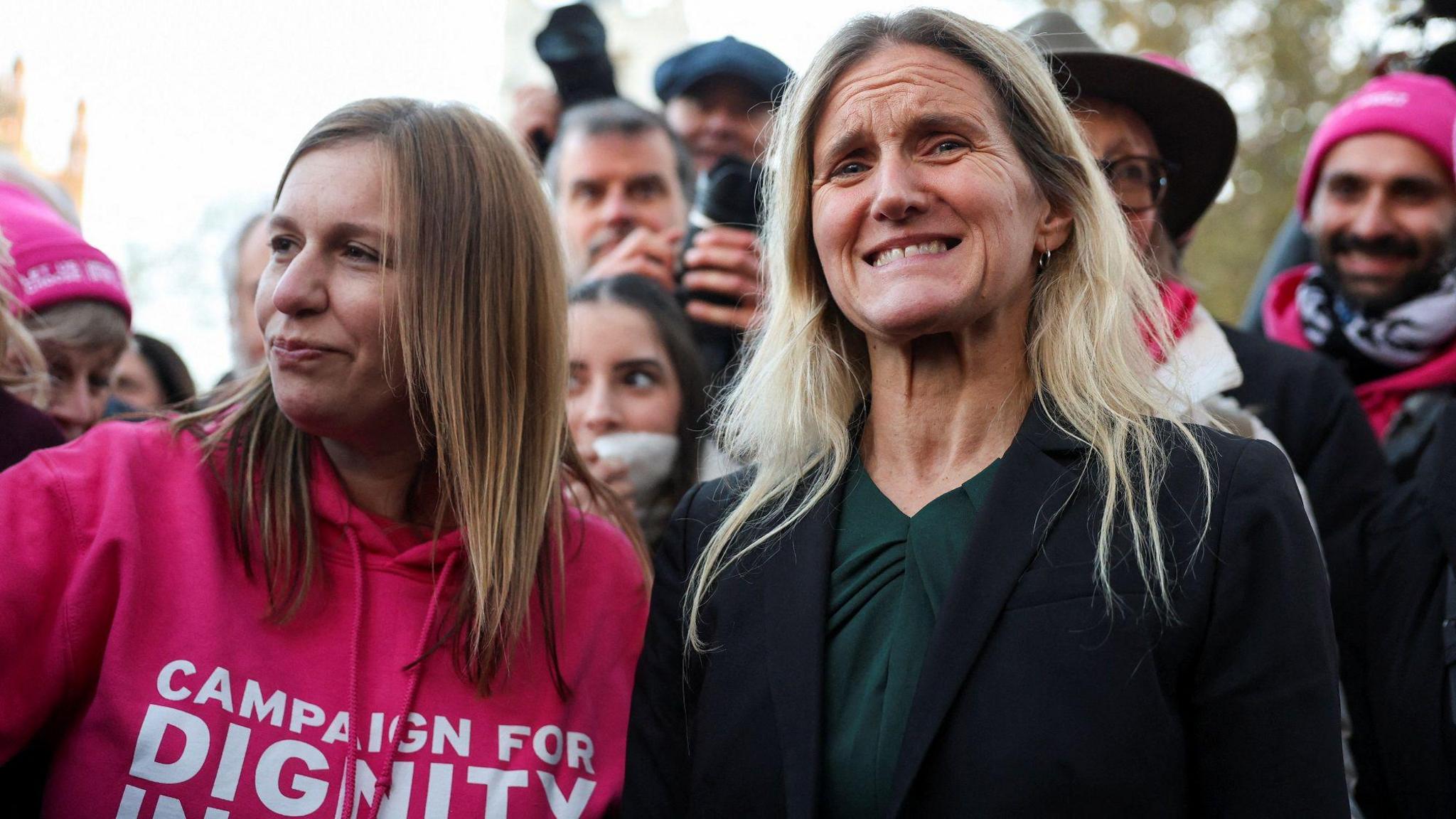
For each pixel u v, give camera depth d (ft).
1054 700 4.94
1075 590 5.14
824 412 6.24
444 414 6.47
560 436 6.98
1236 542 5.12
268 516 6.34
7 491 6.00
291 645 6.18
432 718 6.20
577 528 7.22
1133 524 5.17
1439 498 7.50
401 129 6.56
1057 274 5.99
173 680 5.84
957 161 5.66
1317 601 5.15
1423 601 7.52
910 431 5.88
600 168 12.30
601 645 6.86
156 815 5.64
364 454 6.64
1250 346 9.63
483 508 6.52
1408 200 10.71
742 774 5.45
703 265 10.67
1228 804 4.96
